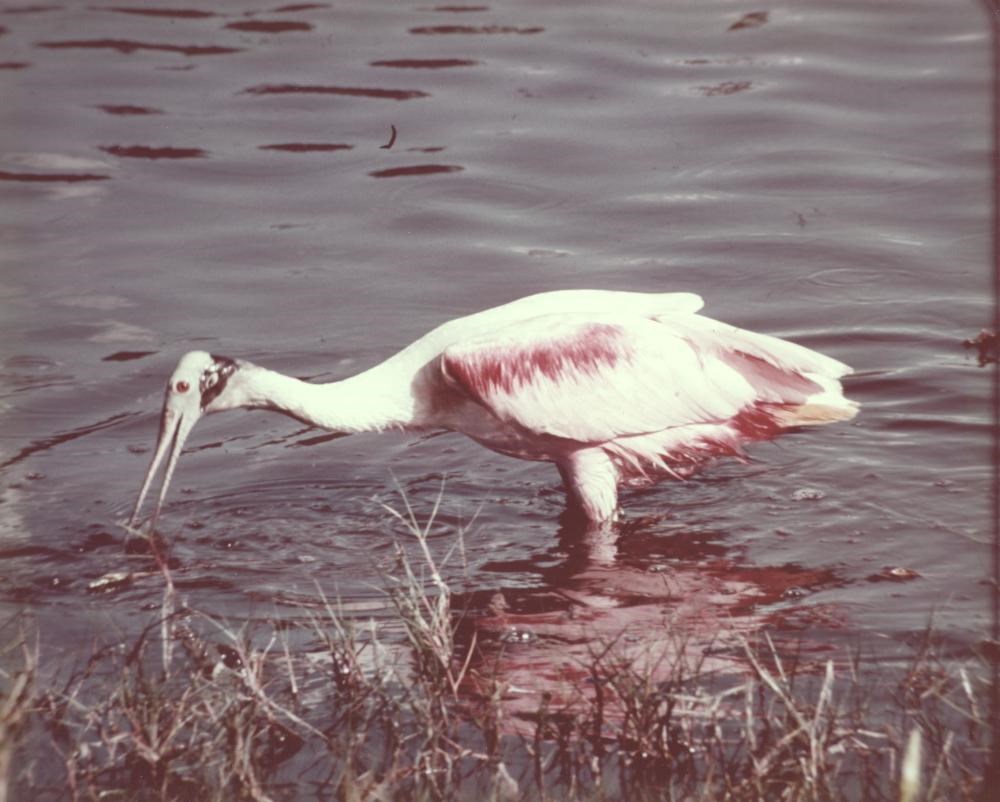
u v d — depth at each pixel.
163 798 8.67
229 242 17.16
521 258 16.67
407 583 11.48
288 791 8.74
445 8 23.55
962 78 20.39
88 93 20.70
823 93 20.20
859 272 16.23
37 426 13.98
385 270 16.53
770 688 9.52
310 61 21.67
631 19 22.81
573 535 12.38
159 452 12.41
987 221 17.02
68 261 16.77
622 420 12.57
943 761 8.67
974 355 14.74
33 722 9.41
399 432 13.70
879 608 10.81
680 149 18.98
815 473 13.10
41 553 11.99
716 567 11.66
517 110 20.03
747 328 15.25
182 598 11.28
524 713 9.52
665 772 8.85
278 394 12.64
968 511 12.24
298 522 12.56
